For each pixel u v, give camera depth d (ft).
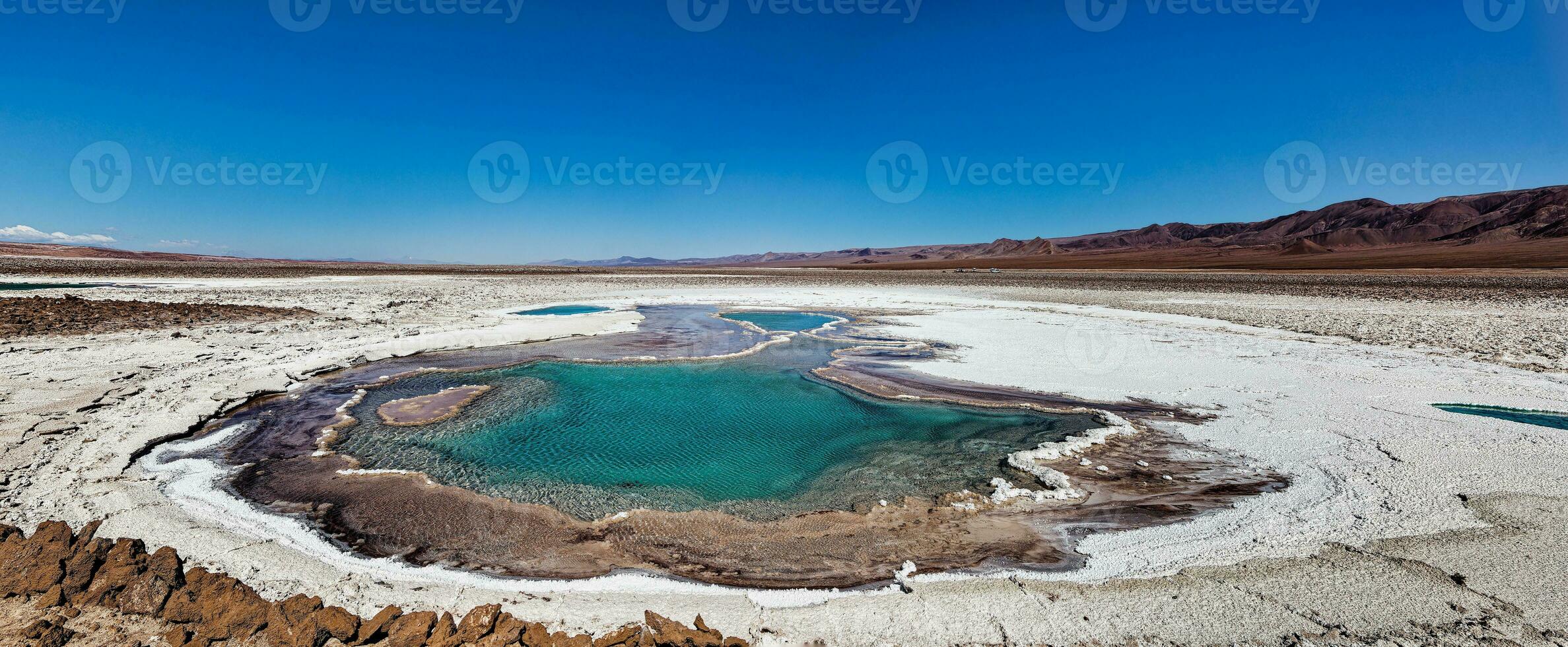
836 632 11.12
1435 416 24.47
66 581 11.70
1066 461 21.17
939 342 47.11
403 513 17.03
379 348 40.93
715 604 12.10
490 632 10.64
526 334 49.29
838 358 40.70
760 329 55.72
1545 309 63.36
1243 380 31.76
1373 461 19.63
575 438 24.12
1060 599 12.12
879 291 112.37
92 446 20.25
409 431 24.62
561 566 14.16
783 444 23.50
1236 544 14.55
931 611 11.75
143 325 46.88
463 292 98.73
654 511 17.46
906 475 20.34
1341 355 38.29
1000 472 20.58
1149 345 43.65
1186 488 18.65
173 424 23.09
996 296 97.19
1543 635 10.48
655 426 25.79
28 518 14.85
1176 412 26.66
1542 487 16.97
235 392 28.25
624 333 52.75
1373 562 13.21
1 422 22.02
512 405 28.86
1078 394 29.99
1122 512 17.12
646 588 13.05
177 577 11.88
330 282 119.75
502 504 17.76
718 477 20.22
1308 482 18.38
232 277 132.26
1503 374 31.78
